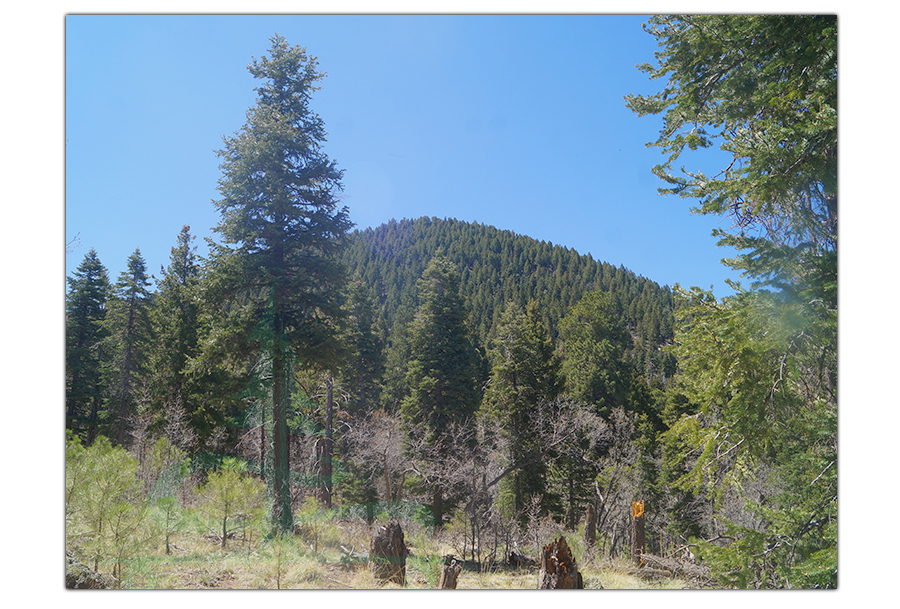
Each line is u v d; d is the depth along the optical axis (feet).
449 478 69.10
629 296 423.64
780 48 23.02
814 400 25.04
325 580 33.50
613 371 134.31
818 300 21.43
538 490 84.89
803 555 24.32
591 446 89.20
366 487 76.33
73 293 105.40
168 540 39.17
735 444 25.49
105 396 105.40
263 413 65.05
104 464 28.14
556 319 306.76
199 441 77.25
